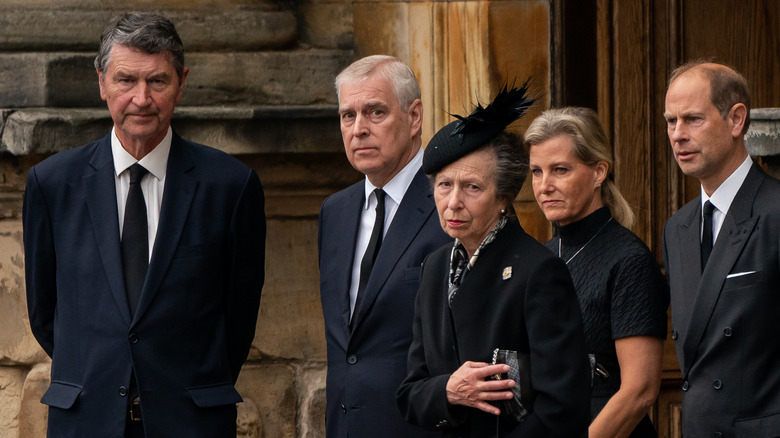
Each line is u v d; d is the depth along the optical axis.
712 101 8.29
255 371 12.30
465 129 6.88
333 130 11.74
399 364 8.73
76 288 9.02
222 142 11.45
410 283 8.79
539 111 12.78
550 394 6.44
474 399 6.59
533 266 6.73
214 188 9.28
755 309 7.96
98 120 11.06
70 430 8.91
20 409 12.02
